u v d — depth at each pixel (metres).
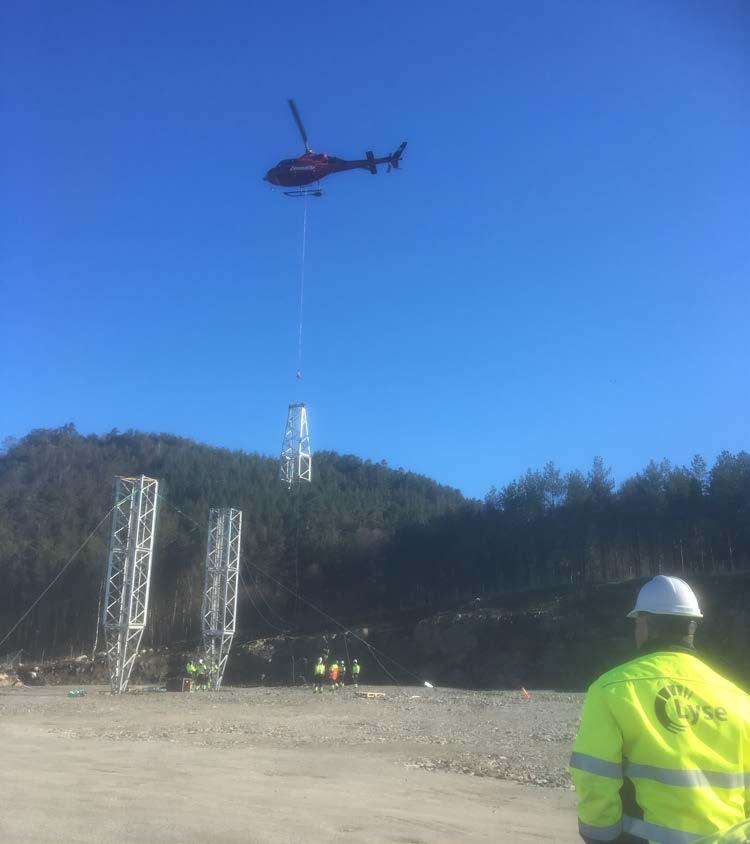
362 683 65.75
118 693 45.09
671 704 2.96
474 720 24.50
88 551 94.56
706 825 2.76
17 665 82.31
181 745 17.66
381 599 93.38
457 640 66.19
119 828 8.47
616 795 2.90
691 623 3.34
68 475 125.62
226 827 8.70
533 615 63.28
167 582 97.25
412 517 103.38
